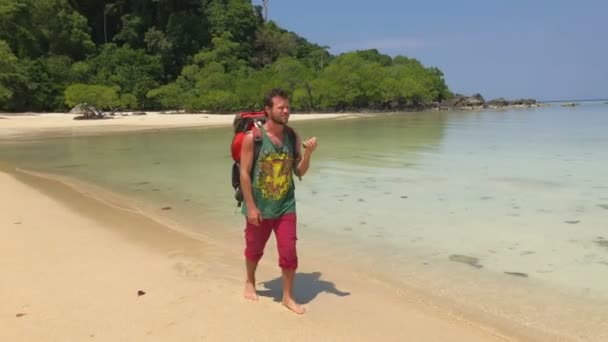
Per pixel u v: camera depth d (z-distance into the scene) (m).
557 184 10.59
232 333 3.68
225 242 6.32
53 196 9.52
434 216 7.73
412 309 4.25
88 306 4.15
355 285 4.83
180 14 91.00
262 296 4.45
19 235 6.48
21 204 8.66
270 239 6.48
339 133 28.33
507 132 28.39
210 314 4.02
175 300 4.30
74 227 7.00
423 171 12.62
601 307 4.33
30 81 58.88
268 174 4.02
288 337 3.63
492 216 7.72
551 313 4.20
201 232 6.82
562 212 7.98
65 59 69.06
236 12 98.12
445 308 4.29
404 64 105.44
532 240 6.41
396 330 3.81
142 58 79.56
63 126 36.84
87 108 48.25
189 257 5.61
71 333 3.66
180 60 88.19
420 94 85.75
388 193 9.67
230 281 4.82
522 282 4.93
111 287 4.59
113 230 6.86
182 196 9.52
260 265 5.39
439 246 6.16
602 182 10.80
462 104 106.44
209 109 65.00
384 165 13.81
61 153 18.16
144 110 71.69
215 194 9.70
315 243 6.30
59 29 75.00
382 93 81.12
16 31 65.94
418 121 46.00
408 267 5.38
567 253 5.86
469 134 26.89
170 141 23.67
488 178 11.45
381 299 4.46
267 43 101.56
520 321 4.05
